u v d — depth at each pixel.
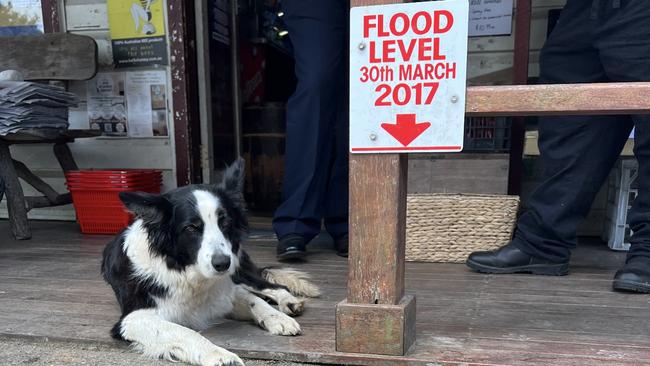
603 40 2.49
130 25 4.30
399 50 1.65
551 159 2.75
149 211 2.05
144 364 1.87
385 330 1.77
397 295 1.80
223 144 4.92
